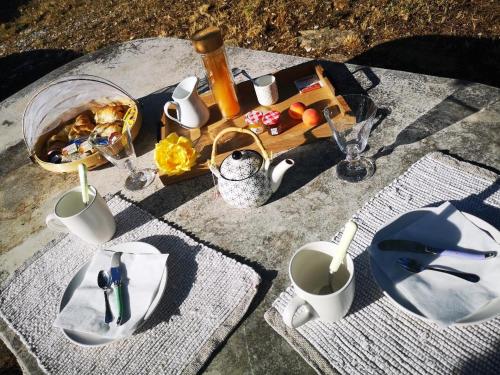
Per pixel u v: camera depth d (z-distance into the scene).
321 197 1.05
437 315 0.68
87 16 4.76
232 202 1.04
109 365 0.81
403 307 0.71
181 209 1.12
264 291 0.88
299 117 1.28
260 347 0.79
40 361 0.85
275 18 3.27
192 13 3.90
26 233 1.23
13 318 0.96
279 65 1.65
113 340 0.81
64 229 1.07
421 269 0.75
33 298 0.99
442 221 0.82
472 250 0.76
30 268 1.07
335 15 3.08
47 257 1.09
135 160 1.36
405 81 1.36
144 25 4.07
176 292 0.91
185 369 0.77
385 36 2.75
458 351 0.68
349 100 1.22
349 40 2.78
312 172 1.13
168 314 0.87
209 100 1.50
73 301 0.88
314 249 0.74
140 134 1.47
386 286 0.75
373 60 2.59
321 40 2.90
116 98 1.55
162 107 1.58
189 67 1.83
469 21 2.63
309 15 3.17
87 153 1.36
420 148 1.10
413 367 0.68
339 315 0.74
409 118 1.21
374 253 0.80
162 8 4.24
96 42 4.12
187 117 1.31
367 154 1.14
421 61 2.48
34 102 1.45
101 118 1.48
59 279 1.02
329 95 1.37
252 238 0.99
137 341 0.83
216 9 3.75
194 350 0.80
